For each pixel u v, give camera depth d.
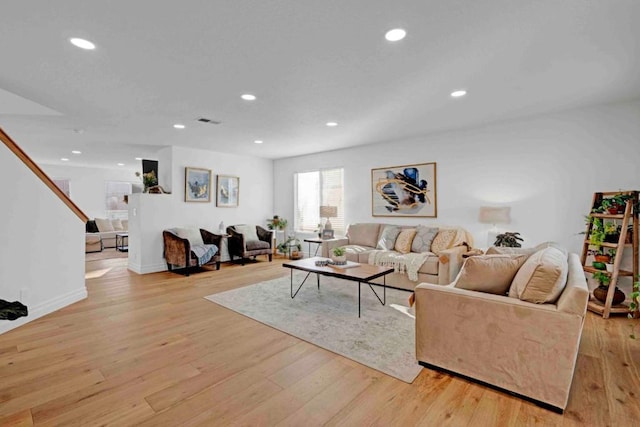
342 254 3.74
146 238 5.23
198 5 1.75
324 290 4.12
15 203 2.94
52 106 3.47
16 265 2.94
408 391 1.89
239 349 2.45
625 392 1.87
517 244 3.77
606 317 3.08
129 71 2.60
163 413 1.69
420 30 2.02
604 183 3.52
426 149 4.88
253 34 2.06
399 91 3.06
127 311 3.32
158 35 2.07
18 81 2.79
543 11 1.82
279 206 7.24
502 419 1.64
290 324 2.94
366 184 5.63
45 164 8.25
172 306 3.48
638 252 3.13
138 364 2.21
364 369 2.15
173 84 2.88
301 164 6.73
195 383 1.98
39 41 2.12
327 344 2.52
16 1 1.69
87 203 8.99
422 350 2.17
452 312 2.04
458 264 3.90
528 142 3.97
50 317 3.14
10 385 1.95
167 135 4.85
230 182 6.47
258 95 3.16
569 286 1.78
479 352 1.94
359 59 2.41
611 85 2.94
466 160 4.49
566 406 1.73
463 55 2.35
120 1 1.70
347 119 4.00
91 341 2.59
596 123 3.55
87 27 1.96
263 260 6.46
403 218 5.16
